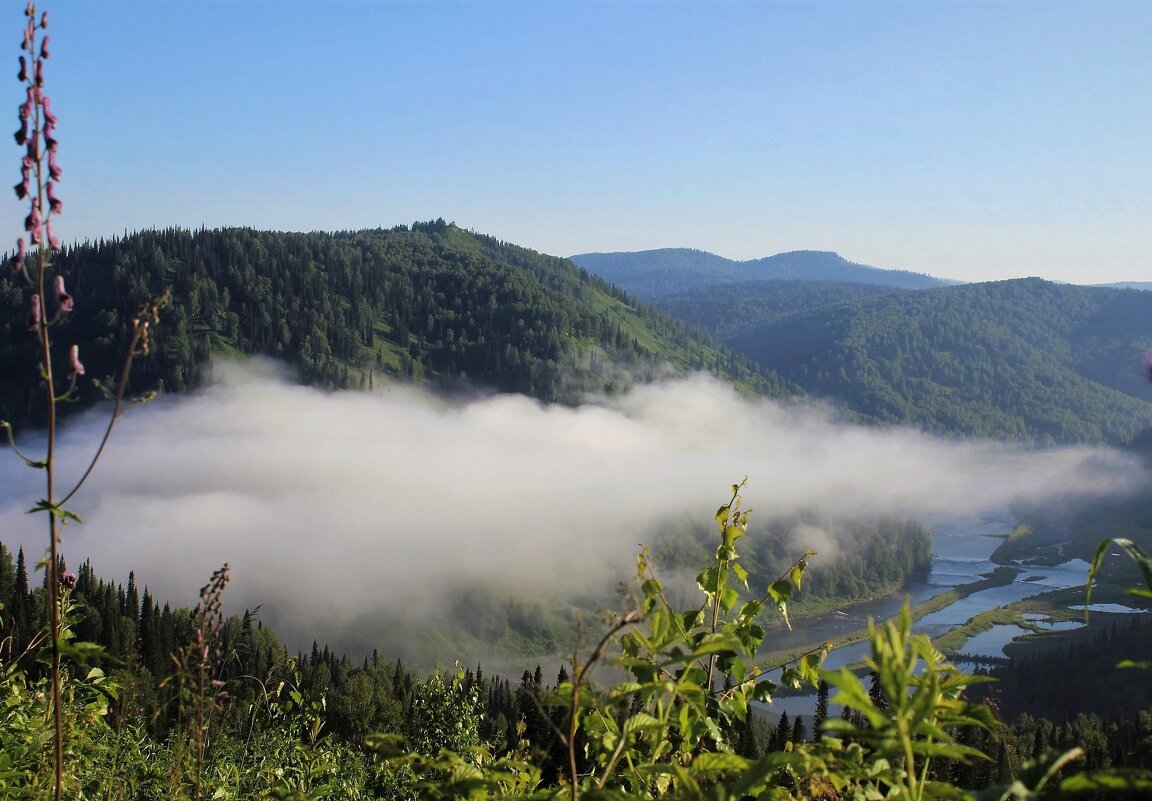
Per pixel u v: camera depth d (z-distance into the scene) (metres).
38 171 3.57
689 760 4.44
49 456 3.49
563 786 3.78
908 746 2.78
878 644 2.87
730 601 5.27
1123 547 2.45
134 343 3.55
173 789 5.26
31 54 3.64
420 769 4.04
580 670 3.53
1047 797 2.39
